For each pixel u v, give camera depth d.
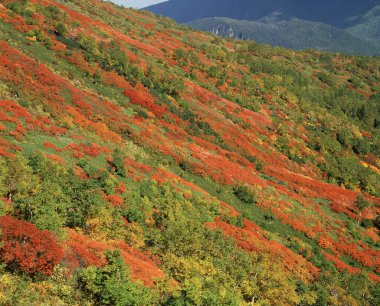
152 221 45.41
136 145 67.81
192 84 119.31
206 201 58.53
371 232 79.56
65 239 31.45
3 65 63.56
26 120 52.94
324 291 46.78
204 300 30.58
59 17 99.19
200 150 81.00
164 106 92.19
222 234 48.38
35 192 35.59
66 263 28.31
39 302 24.08
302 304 43.66
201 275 36.00
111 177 48.81
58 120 58.84
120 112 77.75
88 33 105.31
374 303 51.22
